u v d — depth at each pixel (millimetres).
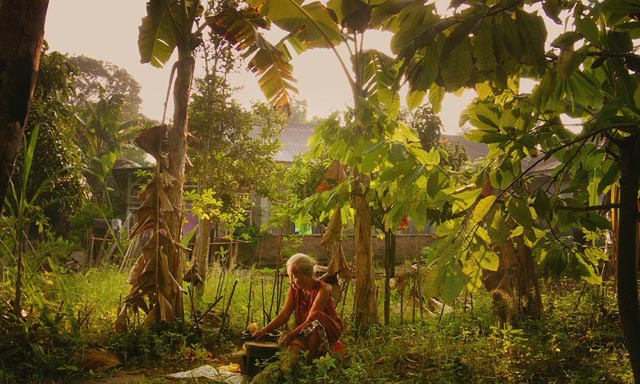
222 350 6941
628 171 3303
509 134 3359
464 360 5496
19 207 6551
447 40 2783
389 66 3205
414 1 2992
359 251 7297
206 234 10750
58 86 14570
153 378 5809
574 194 3867
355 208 7363
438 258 3418
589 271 4156
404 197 3982
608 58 3406
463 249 3338
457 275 3307
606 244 8641
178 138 7656
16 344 5949
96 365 6027
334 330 5293
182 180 7707
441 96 3447
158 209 7344
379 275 12008
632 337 3363
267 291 10156
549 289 9289
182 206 7832
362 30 4199
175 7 8453
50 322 6355
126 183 23906
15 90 4664
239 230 18797
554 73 3238
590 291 7516
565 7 3404
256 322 7766
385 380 4977
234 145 14492
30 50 4727
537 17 2773
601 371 5117
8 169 4660
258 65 9492
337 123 6004
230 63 13219
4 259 6836
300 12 8188
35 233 17000
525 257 7008
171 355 6559
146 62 9094
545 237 4082
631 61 3180
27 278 6652
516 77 4152
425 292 3398
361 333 6992
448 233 3484
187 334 7016
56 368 5738
